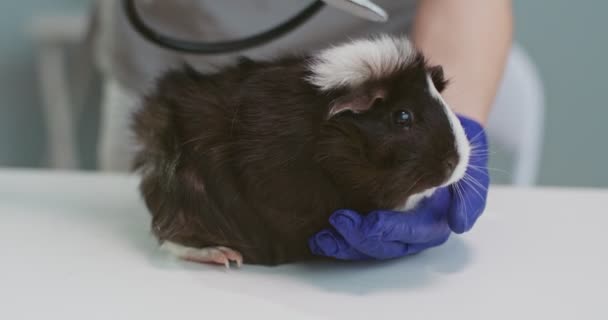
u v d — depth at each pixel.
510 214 0.88
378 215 0.72
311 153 0.72
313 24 1.04
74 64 1.80
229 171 0.74
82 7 1.84
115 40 1.11
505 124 1.27
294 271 0.76
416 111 0.72
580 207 0.90
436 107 0.73
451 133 0.72
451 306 0.72
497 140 1.28
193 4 1.06
